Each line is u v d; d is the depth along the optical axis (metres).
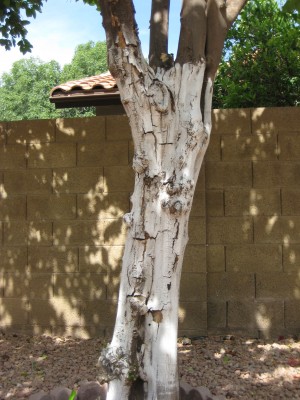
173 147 3.70
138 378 3.61
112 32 3.73
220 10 4.05
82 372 5.01
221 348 5.55
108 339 5.96
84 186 6.12
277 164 5.89
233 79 8.52
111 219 6.05
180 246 3.68
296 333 5.79
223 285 5.89
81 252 6.09
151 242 3.64
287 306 5.81
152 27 4.05
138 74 3.70
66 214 6.14
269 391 4.54
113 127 6.09
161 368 3.58
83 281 6.08
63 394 4.12
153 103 3.67
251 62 8.40
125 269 3.71
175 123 3.73
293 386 4.63
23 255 6.20
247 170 5.91
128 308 3.64
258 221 5.88
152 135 3.69
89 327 6.05
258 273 5.86
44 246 6.16
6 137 6.28
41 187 6.19
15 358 5.48
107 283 6.04
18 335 6.15
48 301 6.13
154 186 3.66
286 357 5.27
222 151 5.94
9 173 6.26
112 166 6.07
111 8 3.70
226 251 5.89
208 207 5.93
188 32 3.88
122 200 6.04
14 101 29.88
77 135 6.15
